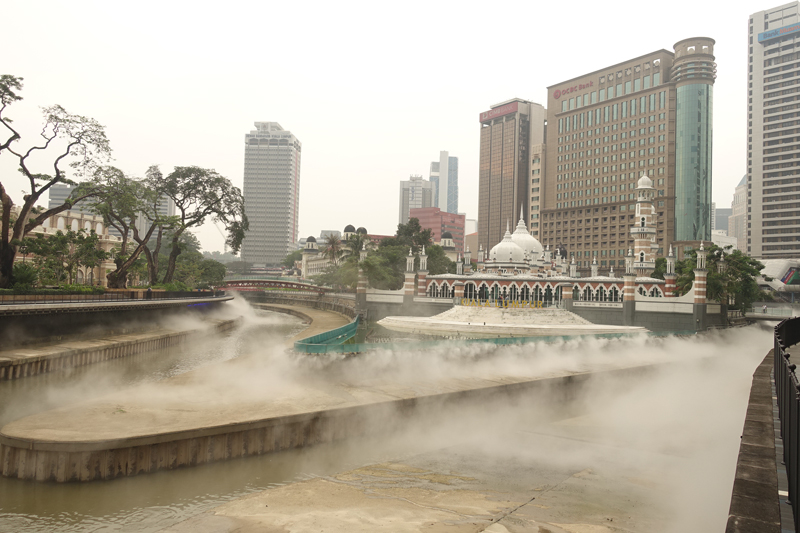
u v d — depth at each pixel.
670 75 187.50
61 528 20.80
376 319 102.56
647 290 90.50
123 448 25.64
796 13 189.12
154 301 73.69
